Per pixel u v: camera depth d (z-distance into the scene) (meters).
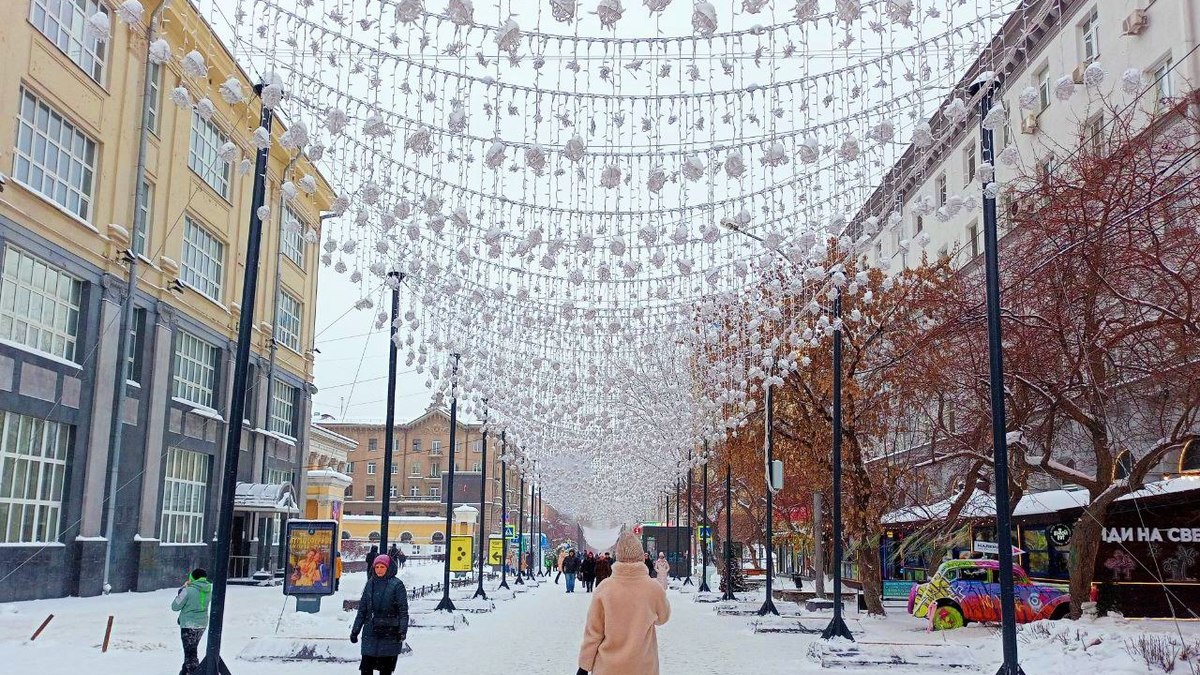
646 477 41.56
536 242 9.22
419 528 78.81
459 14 5.96
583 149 7.10
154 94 28.77
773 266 13.11
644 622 6.61
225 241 34.16
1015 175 24.56
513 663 14.45
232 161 7.48
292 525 21.56
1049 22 23.70
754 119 7.91
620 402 21.55
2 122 21.17
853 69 7.80
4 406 21.36
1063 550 20.48
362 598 9.71
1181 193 14.58
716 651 16.53
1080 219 16.06
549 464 40.34
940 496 26.67
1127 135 15.70
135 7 6.27
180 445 30.52
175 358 30.38
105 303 25.50
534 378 17.11
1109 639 13.66
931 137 7.70
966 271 28.92
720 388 19.70
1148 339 15.30
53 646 14.55
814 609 25.97
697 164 7.21
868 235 10.22
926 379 20.03
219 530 10.25
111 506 25.59
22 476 22.48
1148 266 14.44
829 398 24.69
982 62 8.41
